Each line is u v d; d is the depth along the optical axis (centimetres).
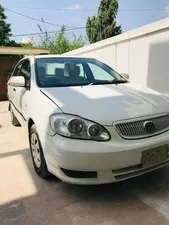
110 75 361
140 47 596
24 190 262
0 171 311
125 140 218
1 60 982
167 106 258
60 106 239
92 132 216
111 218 211
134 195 247
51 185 271
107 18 2798
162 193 249
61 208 228
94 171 215
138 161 221
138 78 615
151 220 206
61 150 216
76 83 318
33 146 300
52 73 331
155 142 226
